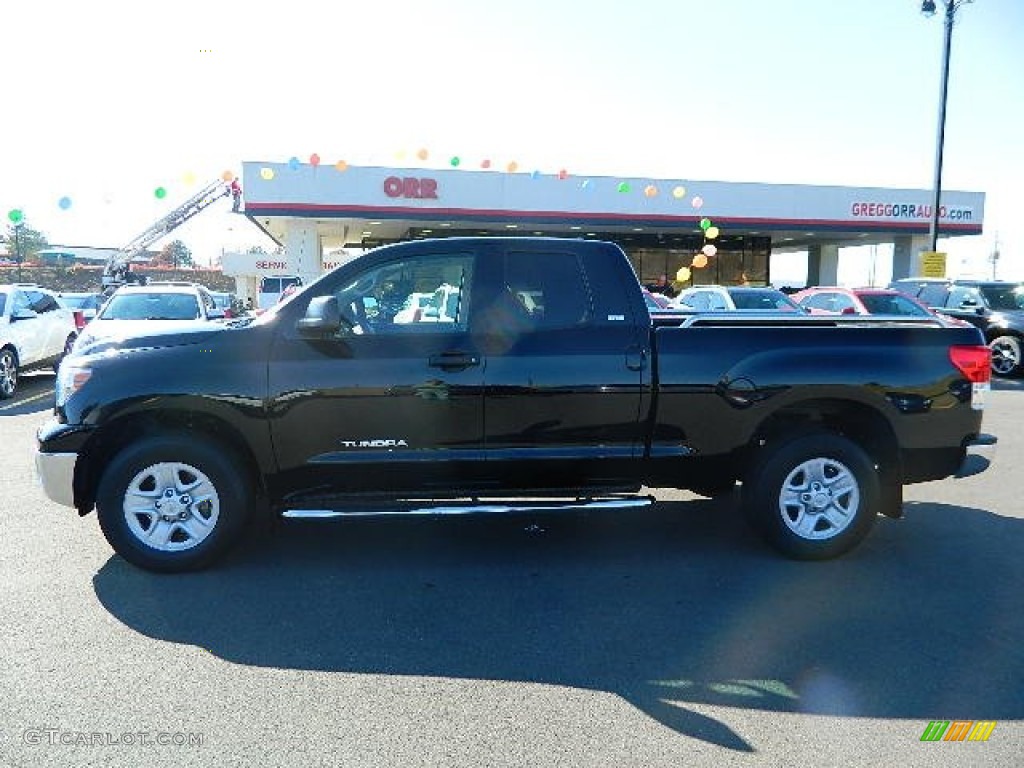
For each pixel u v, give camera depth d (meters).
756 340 4.96
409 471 4.73
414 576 4.70
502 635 3.92
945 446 5.08
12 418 10.11
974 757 2.93
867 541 5.41
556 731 3.08
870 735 3.07
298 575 4.70
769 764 2.88
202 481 4.66
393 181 27.86
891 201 30.64
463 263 4.88
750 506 5.02
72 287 57.41
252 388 4.59
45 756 2.88
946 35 20.50
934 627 4.04
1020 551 5.22
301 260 29.70
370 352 4.68
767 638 3.90
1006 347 15.21
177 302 12.30
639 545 5.30
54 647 3.74
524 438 4.78
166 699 3.29
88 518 5.74
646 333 4.88
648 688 3.42
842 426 5.22
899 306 15.34
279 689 3.38
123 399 4.55
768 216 30.06
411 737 3.03
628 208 29.31
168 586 4.50
